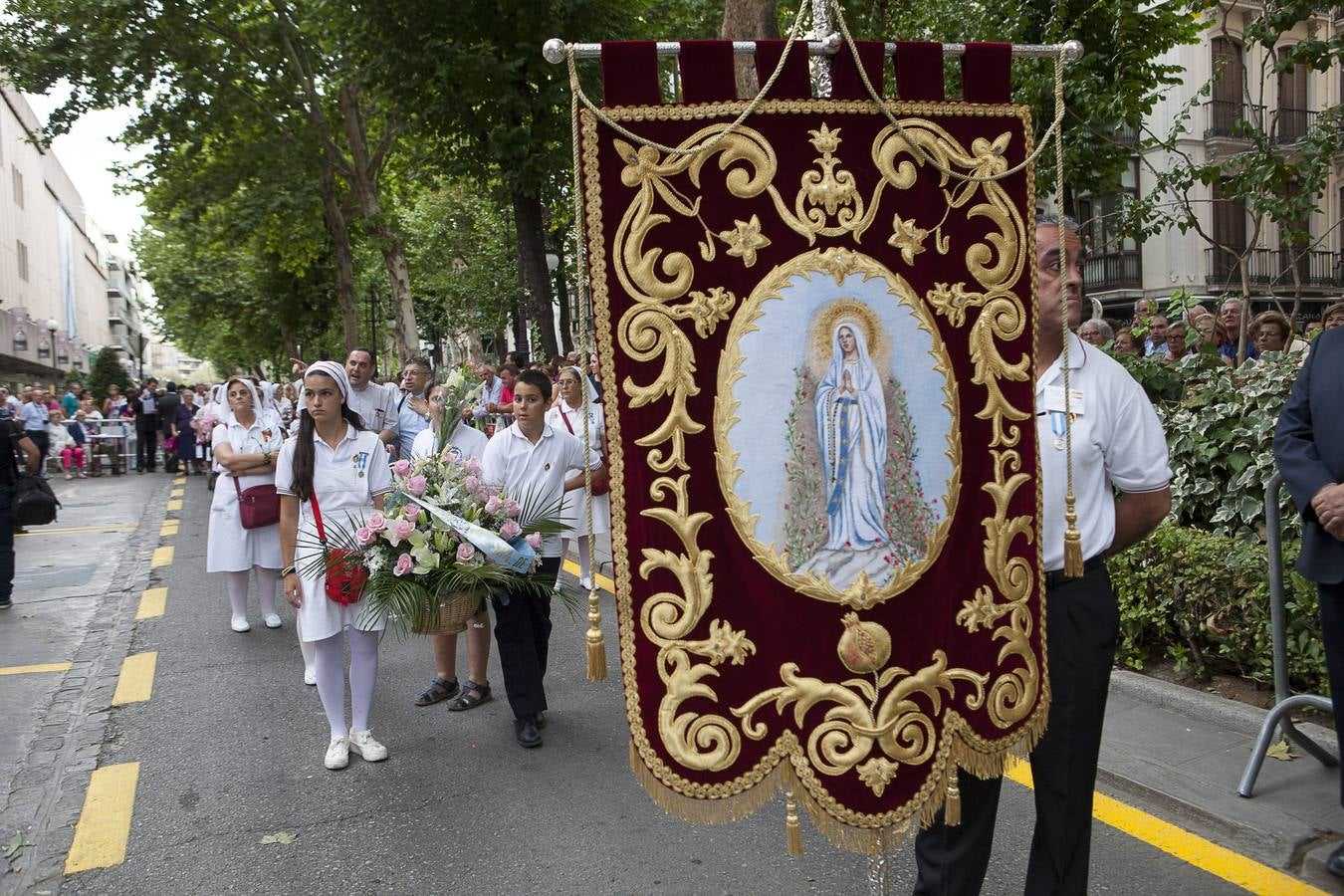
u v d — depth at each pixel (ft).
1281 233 27.09
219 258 112.68
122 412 83.46
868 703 7.68
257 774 15.51
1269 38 24.02
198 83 68.08
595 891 11.69
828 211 7.61
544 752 16.10
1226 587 15.71
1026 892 9.37
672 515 7.39
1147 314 33.58
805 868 12.10
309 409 15.64
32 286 144.87
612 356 7.31
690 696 7.41
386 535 14.66
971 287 8.03
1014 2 28.32
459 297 88.28
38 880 12.37
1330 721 14.40
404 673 20.65
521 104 49.19
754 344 7.48
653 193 7.33
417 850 12.85
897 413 7.78
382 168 86.02
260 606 27.25
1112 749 14.17
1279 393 17.49
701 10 59.21
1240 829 11.99
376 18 50.16
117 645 23.47
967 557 8.04
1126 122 27.32
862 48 7.69
